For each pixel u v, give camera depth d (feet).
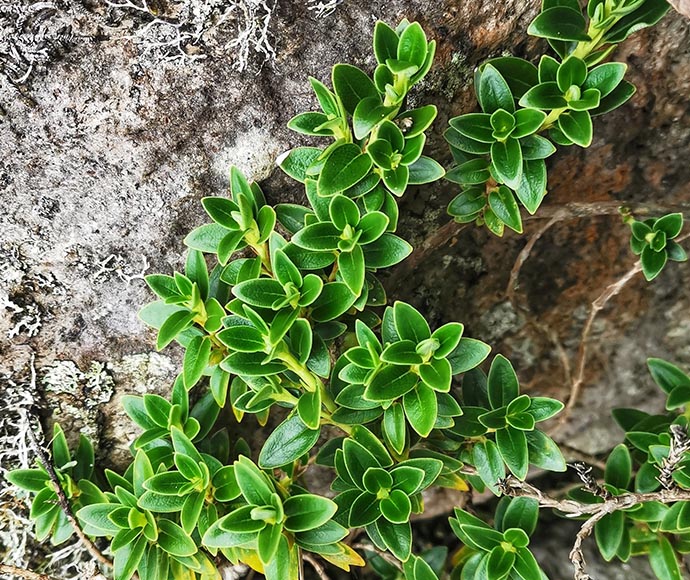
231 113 0.55
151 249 0.59
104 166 0.55
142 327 0.63
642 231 0.66
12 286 0.59
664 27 0.63
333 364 0.66
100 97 0.52
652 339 0.89
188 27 0.52
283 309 0.54
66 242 0.58
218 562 0.68
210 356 0.59
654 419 0.70
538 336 0.85
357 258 0.54
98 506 0.59
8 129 0.52
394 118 0.54
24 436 0.64
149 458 0.61
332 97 0.52
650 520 0.64
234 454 0.68
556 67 0.55
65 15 0.50
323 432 0.75
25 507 0.67
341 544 0.61
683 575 0.77
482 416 0.58
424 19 0.55
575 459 0.87
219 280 0.60
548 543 0.84
